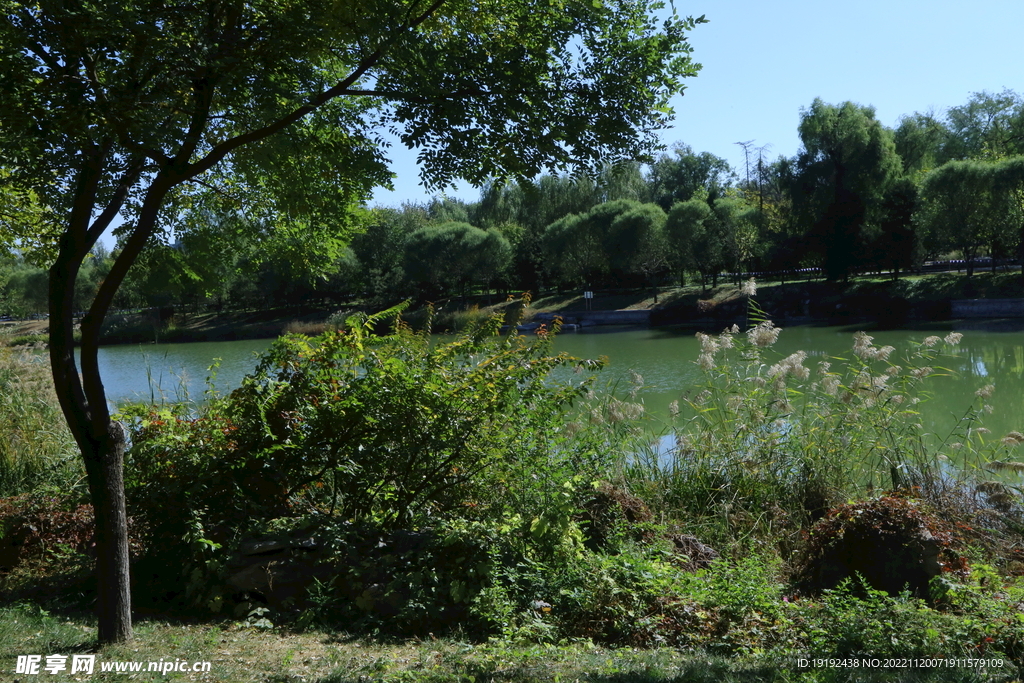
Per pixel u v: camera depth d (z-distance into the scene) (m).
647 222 59.22
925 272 56.34
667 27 5.89
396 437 6.90
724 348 10.97
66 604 6.04
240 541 6.20
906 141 65.81
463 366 7.45
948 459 10.04
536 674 4.57
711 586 6.29
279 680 4.37
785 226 59.41
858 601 5.81
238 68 4.93
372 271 64.69
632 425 10.42
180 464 6.71
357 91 5.52
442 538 6.18
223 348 48.16
